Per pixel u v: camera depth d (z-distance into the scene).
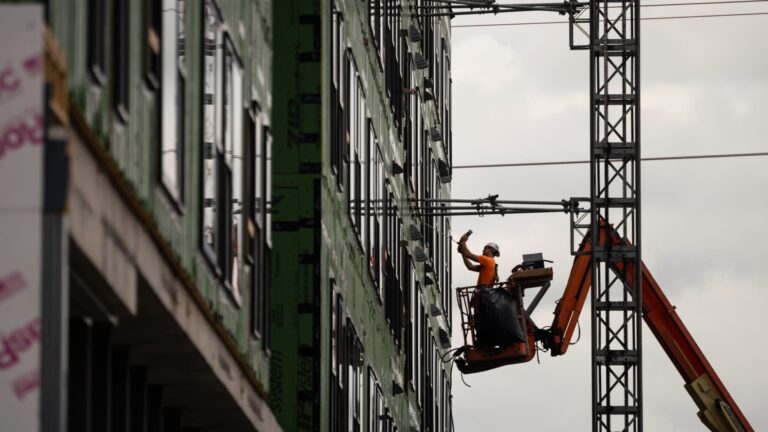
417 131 83.00
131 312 27.12
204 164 32.97
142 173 27.55
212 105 33.88
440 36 97.38
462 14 76.75
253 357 39.41
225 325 35.41
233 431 40.50
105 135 25.22
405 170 76.75
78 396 28.20
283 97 50.22
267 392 41.81
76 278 25.36
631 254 84.12
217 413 38.53
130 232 26.88
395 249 72.19
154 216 28.48
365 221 61.41
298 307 49.69
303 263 49.75
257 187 40.00
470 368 79.62
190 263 31.53
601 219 84.31
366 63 61.44
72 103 23.25
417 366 82.50
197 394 36.50
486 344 78.75
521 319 78.62
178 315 30.62
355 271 58.41
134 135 27.03
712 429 84.44
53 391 21.08
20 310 20.67
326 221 50.84
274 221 49.84
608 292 85.00
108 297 26.44
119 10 26.12
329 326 51.34
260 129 40.38
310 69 50.19
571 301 82.00
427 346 87.88
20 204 20.70
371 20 63.25
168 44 29.67
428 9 87.75
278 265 49.84
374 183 64.50
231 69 36.06
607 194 84.44
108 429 29.39
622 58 85.12
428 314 88.38
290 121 50.19
